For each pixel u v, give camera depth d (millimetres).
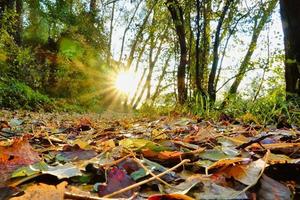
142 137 2760
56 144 2498
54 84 20703
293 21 6438
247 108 5898
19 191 983
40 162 1334
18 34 18375
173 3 10891
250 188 1061
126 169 1343
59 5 22688
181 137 2609
